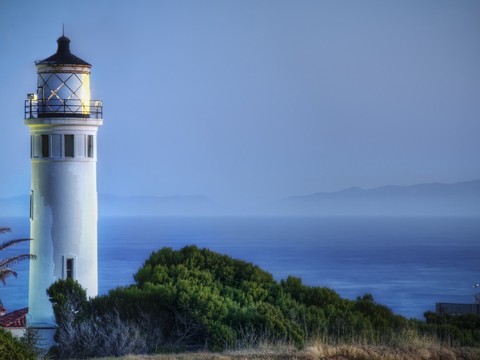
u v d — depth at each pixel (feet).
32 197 458.91
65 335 357.61
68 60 455.63
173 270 399.44
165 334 363.97
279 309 369.50
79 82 456.86
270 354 305.73
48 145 452.76
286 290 405.59
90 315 366.43
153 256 417.49
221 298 368.68
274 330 345.92
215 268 410.52
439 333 371.15
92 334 352.28
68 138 453.58
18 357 274.57
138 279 403.13
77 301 383.04
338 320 362.74
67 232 452.76
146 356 308.19
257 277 406.41
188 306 360.69
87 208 457.27
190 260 411.13
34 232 456.45
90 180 458.91
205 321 354.33
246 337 340.39
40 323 447.42
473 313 524.52
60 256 452.76
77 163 454.40
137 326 355.56
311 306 382.01
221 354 307.58
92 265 458.91
